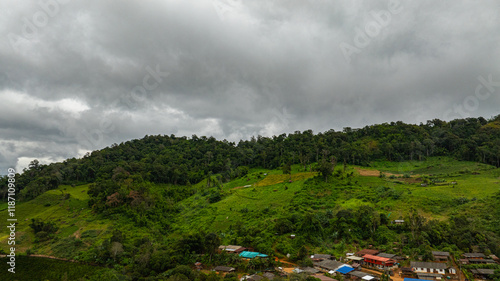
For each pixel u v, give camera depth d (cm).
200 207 14450
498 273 6788
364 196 12175
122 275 8594
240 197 14588
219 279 7138
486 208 9988
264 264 8050
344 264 7769
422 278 7056
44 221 12950
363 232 9619
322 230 9738
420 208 10769
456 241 8444
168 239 11594
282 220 10150
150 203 14025
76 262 9931
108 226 12225
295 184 14662
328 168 14000
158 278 7925
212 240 9181
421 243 8438
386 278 6850
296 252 8725
